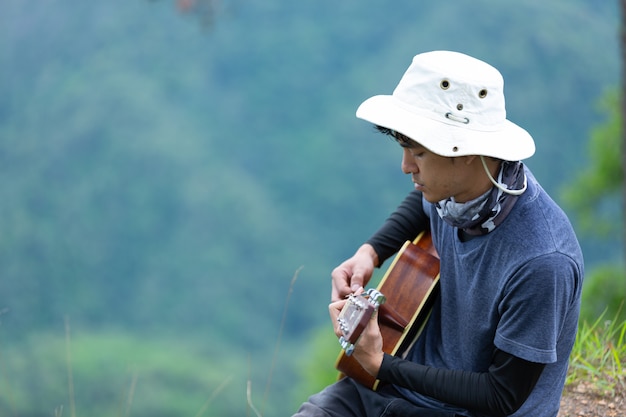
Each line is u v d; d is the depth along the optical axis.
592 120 178.25
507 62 182.12
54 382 106.44
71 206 180.38
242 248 176.12
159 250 175.00
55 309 164.62
